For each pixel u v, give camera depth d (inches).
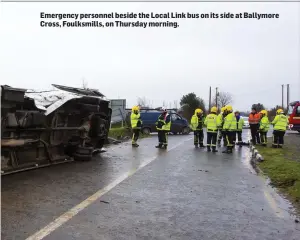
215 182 302.7
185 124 1089.4
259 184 299.6
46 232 164.6
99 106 455.2
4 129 284.7
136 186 276.1
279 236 170.6
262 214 208.5
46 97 369.4
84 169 348.5
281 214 209.6
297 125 1045.8
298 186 279.1
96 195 241.6
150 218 193.5
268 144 688.4
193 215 201.9
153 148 596.1
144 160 433.4
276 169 364.5
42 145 351.9
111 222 183.8
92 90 476.1
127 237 162.1
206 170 367.9
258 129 686.5
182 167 383.9
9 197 227.0
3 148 293.7
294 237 169.6
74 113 394.6
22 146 312.7
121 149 567.8
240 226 184.4
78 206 211.9
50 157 365.1
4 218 183.0
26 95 333.4
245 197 250.5
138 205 220.1
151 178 312.5
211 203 230.8
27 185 264.4
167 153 523.2
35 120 313.6
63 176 306.8
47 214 193.3
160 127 601.0
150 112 1016.2
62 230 168.2
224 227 181.9
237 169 381.7
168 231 172.9
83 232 166.7
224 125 558.6
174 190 266.2
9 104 279.1
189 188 274.8
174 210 211.3
